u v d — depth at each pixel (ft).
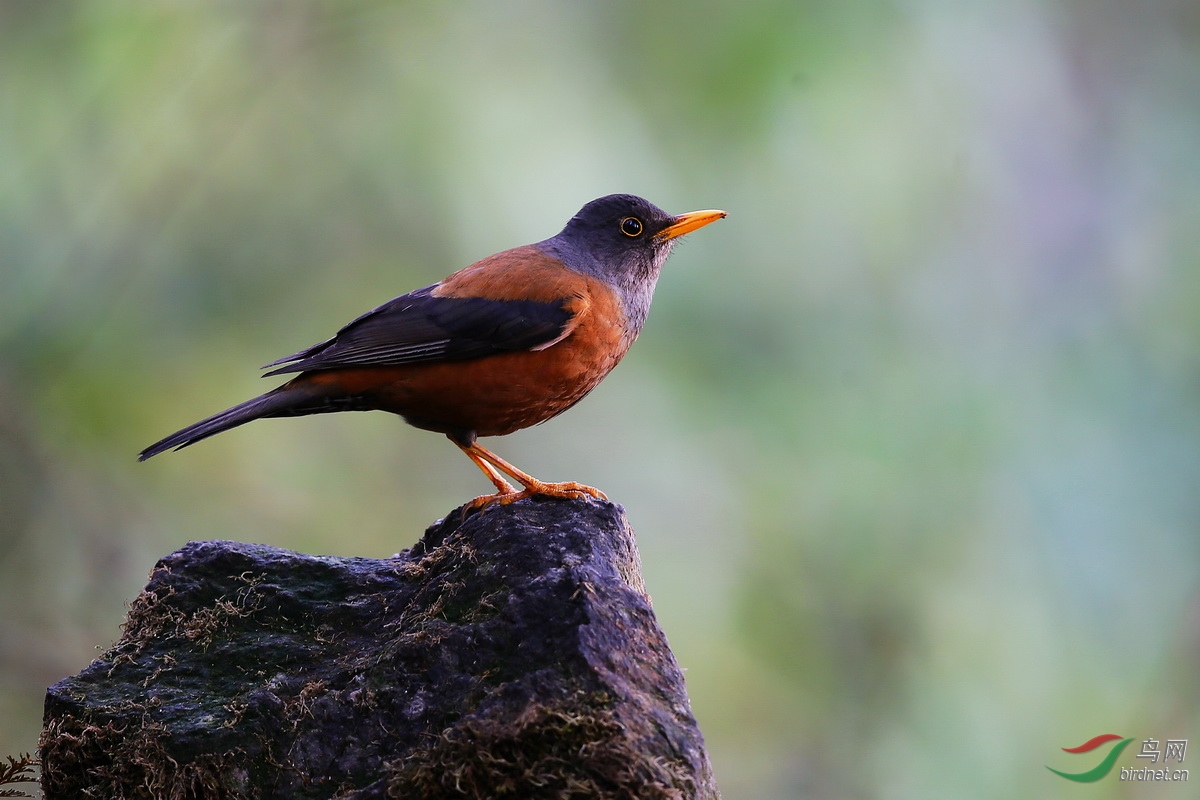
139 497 47.06
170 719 23.03
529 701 20.44
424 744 21.16
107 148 49.11
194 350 47.93
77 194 48.70
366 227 48.29
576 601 21.67
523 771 19.93
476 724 20.33
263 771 22.24
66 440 46.21
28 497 45.57
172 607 25.03
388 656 22.62
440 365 29.32
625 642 21.71
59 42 49.73
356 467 50.14
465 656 21.98
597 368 31.17
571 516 24.90
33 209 48.26
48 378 46.34
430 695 21.91
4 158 48.37
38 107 49.21
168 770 22.48
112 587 46.16
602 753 19.76
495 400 29.94
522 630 21.72
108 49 49.96
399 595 24.72
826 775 44.27
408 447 50.62
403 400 29.99
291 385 29.94
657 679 21.59
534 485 27.55
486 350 29.27
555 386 30.37
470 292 29.86
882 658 44.96
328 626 24.57
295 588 25.16
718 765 44.42
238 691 23.54
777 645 45.11
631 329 34.12
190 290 48.08
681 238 45.65
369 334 29.53
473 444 30.96
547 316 29.63
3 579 45.06
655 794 19.71
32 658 44.80
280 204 48.96
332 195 48.80
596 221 34.09
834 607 45.24
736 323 45.70
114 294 47.75
